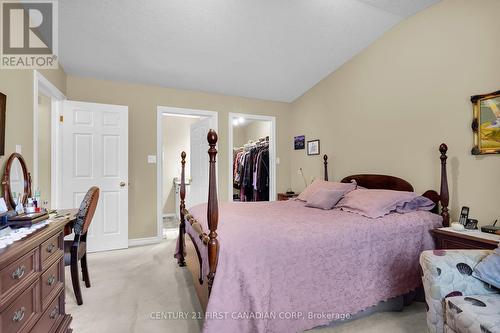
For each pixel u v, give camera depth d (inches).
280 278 56.2
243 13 93.8
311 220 74.1
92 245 125.0
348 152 129.6
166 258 116.9
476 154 81.4
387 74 109.7
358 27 105.7
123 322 68.4
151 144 142.6
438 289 51.9
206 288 58.3
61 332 54.1
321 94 147.8
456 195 87.0
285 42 112.5
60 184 119.2
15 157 73.2
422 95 97.0
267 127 218.5
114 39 103.4
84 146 124.0
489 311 43.3
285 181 177.6
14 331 38.2
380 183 110.7
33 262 45.1
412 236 76.0
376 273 68.6
